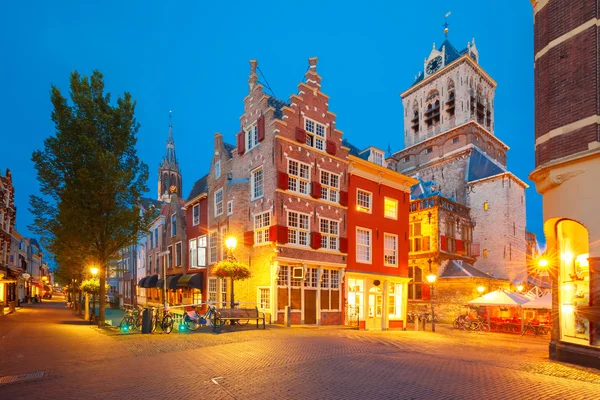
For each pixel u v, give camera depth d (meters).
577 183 11.06
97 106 20.86
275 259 21.58
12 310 35.69
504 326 27.30
